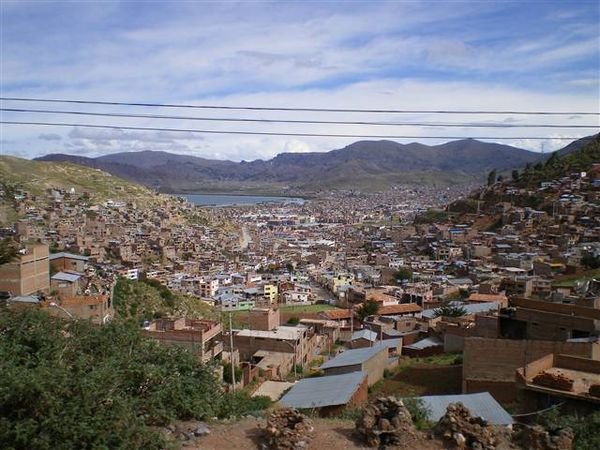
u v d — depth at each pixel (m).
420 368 35.22
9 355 17.05
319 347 64.50
